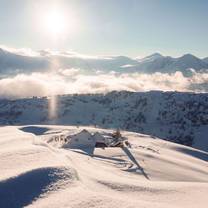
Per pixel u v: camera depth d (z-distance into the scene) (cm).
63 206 2402
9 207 2497
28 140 5853
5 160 3641
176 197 3494
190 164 9394
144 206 2628
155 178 6656
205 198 3553
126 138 14575
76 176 3203
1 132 8369
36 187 2798
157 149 12512
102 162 7162
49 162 3528
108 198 2653
